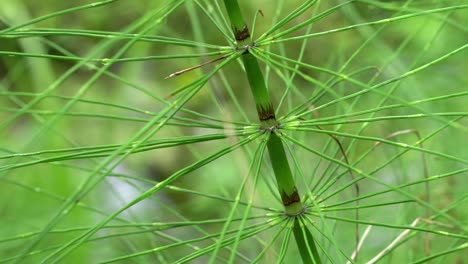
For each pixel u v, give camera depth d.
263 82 0.64
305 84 1.10
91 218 1.02
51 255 0.61
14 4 1.18
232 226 1.00
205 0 0.71
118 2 1.34
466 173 0.86
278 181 0.65
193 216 1.08
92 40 1.34
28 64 1.02
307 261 0.66
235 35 0.63
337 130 0.72
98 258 0.91
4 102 1.32
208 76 0.61
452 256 0.82
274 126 0.64
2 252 0.87
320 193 0.67
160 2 0.85
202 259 1.02
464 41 1.00
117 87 1.37
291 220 0.65
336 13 1.12
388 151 0.96
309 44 1.13
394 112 0.97
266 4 1.28
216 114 1.35
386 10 0.87
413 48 1.07
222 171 1.15
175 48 1.35
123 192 1.13
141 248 0.87
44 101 1.08
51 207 1.05
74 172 1.12
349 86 0.98
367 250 0.85
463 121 0.96
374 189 0.97
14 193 1.02
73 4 1.36
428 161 0.88
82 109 1.34
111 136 1.33
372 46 1.03
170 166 1.32
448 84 0.97
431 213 0.77
